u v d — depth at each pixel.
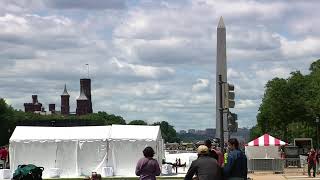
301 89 85.00
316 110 82.75
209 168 14.00
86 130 50.25
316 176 44.16
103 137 49.19
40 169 37.66
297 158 59.16
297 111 83.94
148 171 16.89
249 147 54.56
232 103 24.45
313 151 43.28
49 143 49.66
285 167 58.28
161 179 42.12
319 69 92.00
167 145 123.62
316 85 84.94
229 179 16.16
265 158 51.09
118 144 49.03
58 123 154.25
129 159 48.84
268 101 86.88
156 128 49.81
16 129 50.78
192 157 51.50
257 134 122.38
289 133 99.50
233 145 16.47
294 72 86.44
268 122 92.00
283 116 84.50
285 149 60.72
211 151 16.67
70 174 49.34
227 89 24.44
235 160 16.12
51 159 49.53
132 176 48.19
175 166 52.00
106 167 48.56
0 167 51.94
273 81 85.88
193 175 14.34
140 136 48.88
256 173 48.78
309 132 95.81
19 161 49.59
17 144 49.66
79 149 49.53
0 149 55.91
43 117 196.00
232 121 24.47
